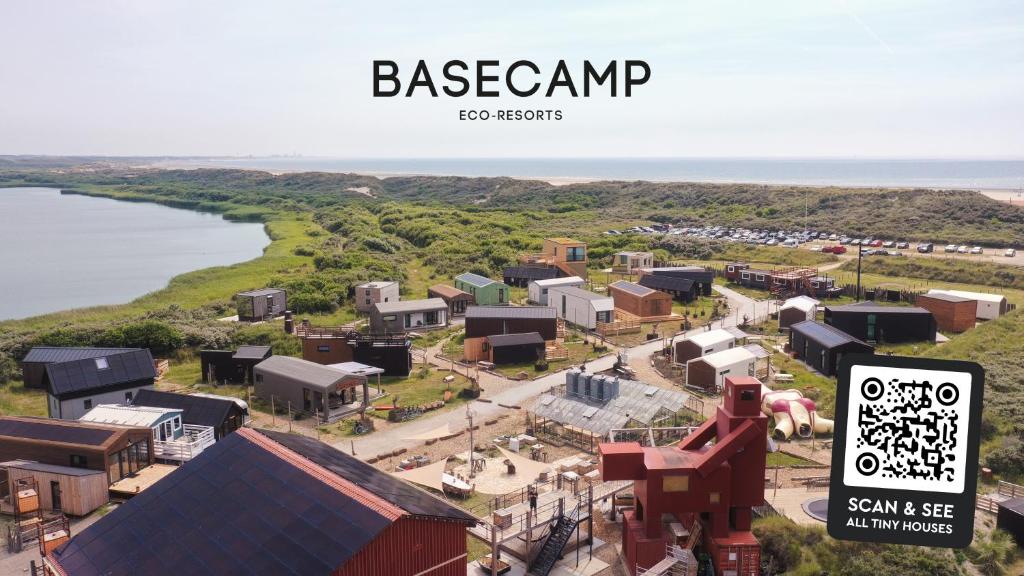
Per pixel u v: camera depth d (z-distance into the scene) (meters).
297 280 109.00
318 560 24.62
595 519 39.59
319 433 53.31
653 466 33.00
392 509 26.36
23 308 111.94
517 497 40.75
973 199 188.25
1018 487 39.47
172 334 75.75
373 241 150.62
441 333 84.50
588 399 53.44
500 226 182.38
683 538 33.56
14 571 33.62
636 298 90.19
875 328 80.44
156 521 28.38
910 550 31.70
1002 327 78.69
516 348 71.94
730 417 33.41
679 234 177.38
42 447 42.06
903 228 171.00
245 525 26.89
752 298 105.69
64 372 54.88
